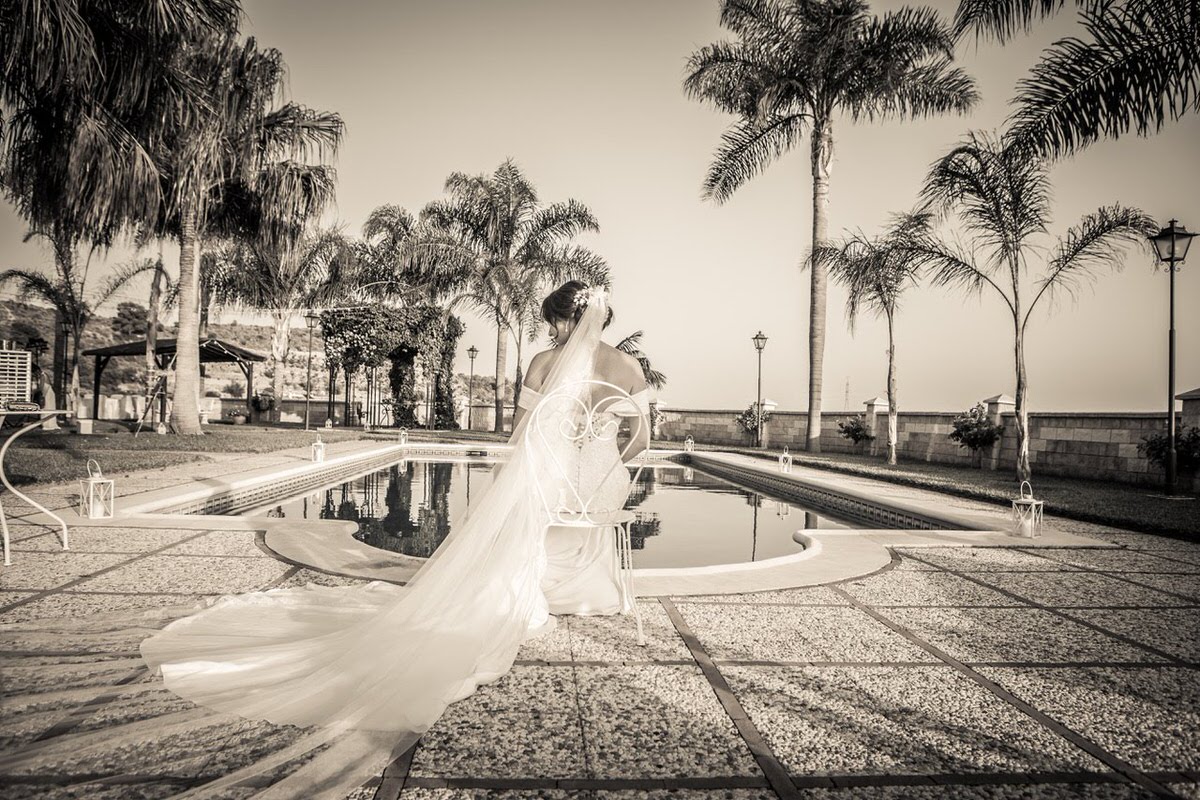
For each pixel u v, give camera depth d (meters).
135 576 3.61
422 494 8.45
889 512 7.32
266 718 1.94
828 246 13.66
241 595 3.05
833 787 1.67
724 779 1.70
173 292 21.42
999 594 3.68
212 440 13.44
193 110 8.79
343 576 3.69
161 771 1.66
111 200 7.93
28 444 11.41
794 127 16.56
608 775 1.71
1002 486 9.44
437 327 22.86
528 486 2.74
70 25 6.28
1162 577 4.16
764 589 3.67
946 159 9.85
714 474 13.13
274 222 13.40
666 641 2.77
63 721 1.89
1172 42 6.81
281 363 21.56
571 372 2.93
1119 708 2.18
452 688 2.11
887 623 3.10
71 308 18.03
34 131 7.43
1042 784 1.70
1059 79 7.51
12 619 2.82
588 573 3.22
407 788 1.63
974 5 7.54
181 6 7.55
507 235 21.12
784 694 2.25
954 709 2.15
